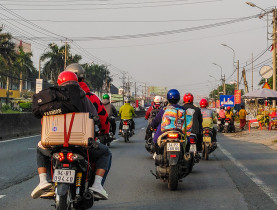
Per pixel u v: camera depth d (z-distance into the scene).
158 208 6.05
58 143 4.53
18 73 83.75
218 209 6.00
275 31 30.42
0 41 63.91
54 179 4.36
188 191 7.37
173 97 7.57
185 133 7.48
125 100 18.42
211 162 11.65
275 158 12.62
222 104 36.66
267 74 29.19
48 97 4.55
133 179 8.65
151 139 12.12
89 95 5.29
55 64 81.81
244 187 7.76
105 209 5.96
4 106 72.12
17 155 12.66
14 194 7.03
